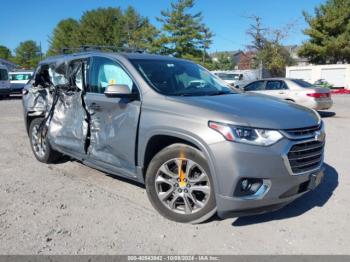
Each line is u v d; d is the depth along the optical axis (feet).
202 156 12.52
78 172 19.26
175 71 16.51
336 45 134.31
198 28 141.90
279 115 12.81
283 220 13.76
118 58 16.25
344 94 100.63
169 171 13.42
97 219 13.69
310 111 14.48
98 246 11.80
